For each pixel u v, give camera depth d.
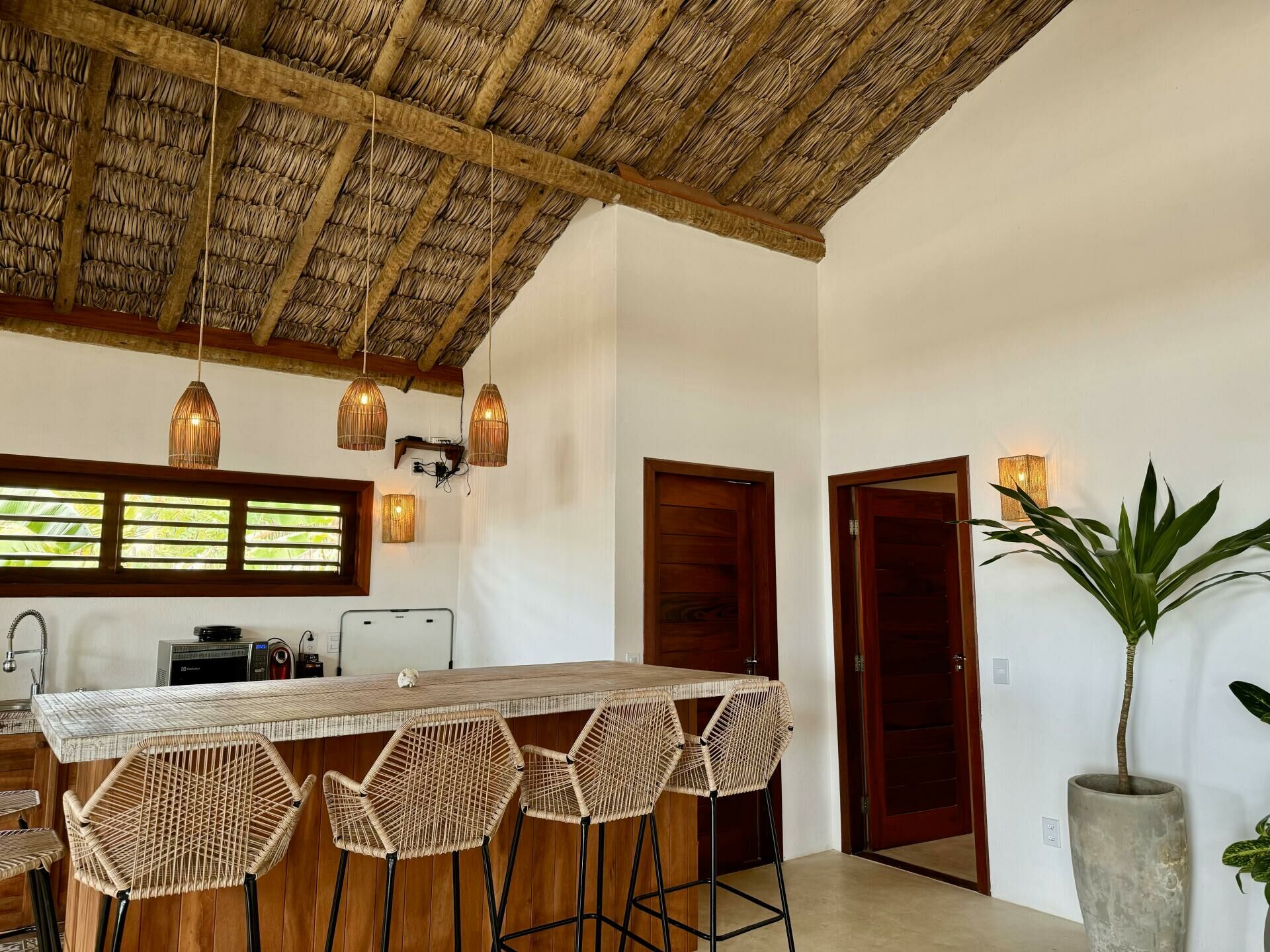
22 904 3.39
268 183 4.09
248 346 4.88
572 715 3.06
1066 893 3.67
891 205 4.72
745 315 4.75
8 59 3.34
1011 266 4.12
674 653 4.30
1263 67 3.33
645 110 4.12
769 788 4.49
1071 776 3.69
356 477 5.22
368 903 2.61
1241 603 3.22
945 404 4.34
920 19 3.96
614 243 4.29
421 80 3.71
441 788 2.29
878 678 4.82
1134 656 3.30
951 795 5.05
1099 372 3.73
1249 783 3.16
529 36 3.54
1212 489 3.35
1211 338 3.39
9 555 4.28
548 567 4.59
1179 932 3.02
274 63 3.38
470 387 5.57
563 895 3.01
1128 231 3.69
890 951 3.33
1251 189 3.32
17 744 3.39
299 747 2.51
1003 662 3.98
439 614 5.44
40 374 4.35
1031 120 4.09
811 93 4.20
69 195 3.87
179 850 1.92
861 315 4.84
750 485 4.72
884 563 4.95
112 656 4.39
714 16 3.75
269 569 4.96
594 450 4.29
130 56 3.17
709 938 2.95
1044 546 3.36
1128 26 3.77
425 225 4.37
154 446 4.61
